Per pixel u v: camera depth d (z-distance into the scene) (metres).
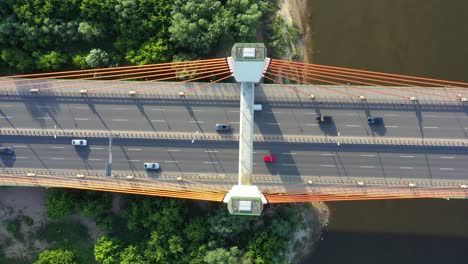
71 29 117.00
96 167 118.12
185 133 117.56
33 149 118.69
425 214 126.19
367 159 116.31
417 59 123.50
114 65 119.69
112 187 117.44
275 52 122.94
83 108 118.31
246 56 96.12
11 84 118.38
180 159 117.69
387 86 119.12
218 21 112.69
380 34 123.94
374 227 126.44
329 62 124.56
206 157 117.25
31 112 118.75
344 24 124.81
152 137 117.69
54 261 117.00
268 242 113.94
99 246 116.44
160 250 115.56
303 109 116.81
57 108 118.56
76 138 118.50
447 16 123.75
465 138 115.56
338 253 126.31
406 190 115.31
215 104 117.12
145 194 116.69
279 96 116.94
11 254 124.38
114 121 118.19
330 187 116.00
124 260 114.94
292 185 116.44
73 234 124.06
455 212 126.06
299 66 122.31
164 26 116.94
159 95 117.50
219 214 115.19
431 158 115.81
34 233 124.31
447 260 125.06
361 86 115.94
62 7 115.25
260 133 117.25
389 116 116.25
